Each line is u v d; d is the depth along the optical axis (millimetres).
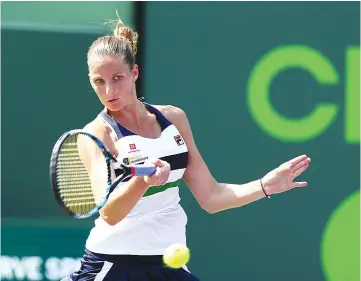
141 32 26703
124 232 14445
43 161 28031
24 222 27250
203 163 15586
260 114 26969
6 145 27875
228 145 26891
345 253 27344
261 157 27000
